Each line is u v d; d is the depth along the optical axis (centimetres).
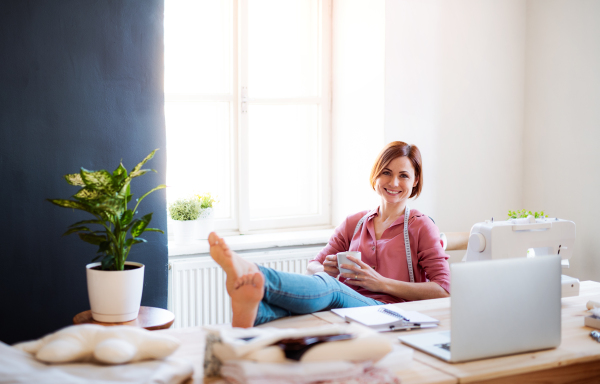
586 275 296
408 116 298
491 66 321
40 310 226
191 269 270
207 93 303
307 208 337
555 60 310
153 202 241
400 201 224
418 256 220
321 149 334
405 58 295
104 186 176
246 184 315
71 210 228
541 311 128
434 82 304
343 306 180
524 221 203
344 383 103
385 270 220
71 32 224
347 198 323
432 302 172
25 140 220
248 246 291
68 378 100
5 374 98
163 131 241
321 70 330
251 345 105
